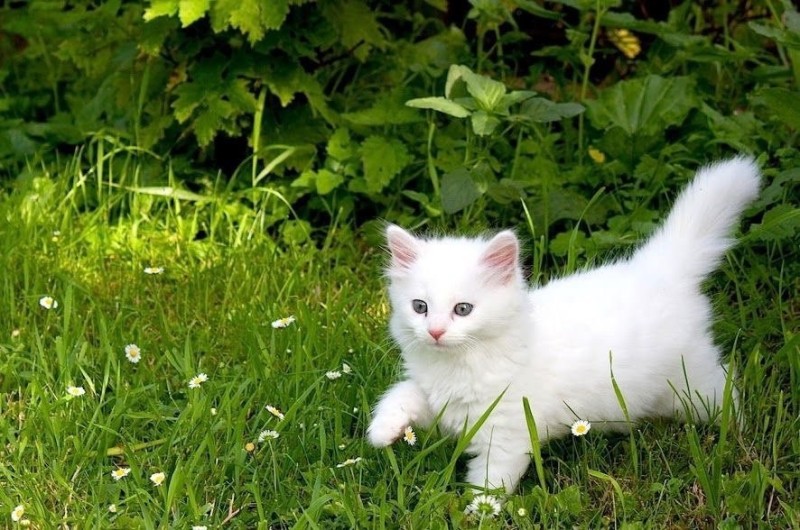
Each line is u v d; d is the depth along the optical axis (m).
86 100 1.98
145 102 1.90
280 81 1.82
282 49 1.82
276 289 1.71
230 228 1.79
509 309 1.45
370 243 1.79
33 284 1.71
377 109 1.82
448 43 1.94
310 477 1.47
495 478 1.46
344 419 1.54
